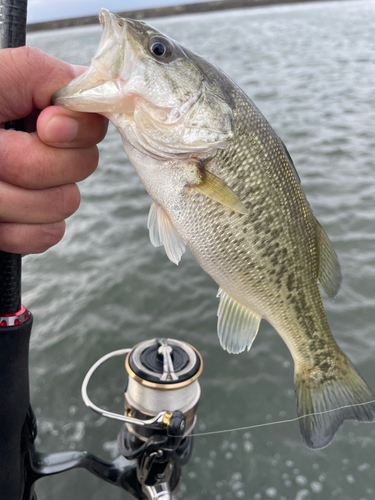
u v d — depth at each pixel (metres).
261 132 0.24
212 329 0.77
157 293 0.87
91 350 0.72
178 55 0.22
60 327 0.78
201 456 0.52
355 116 2.11
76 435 0.56
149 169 0.23
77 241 1.12
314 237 0.28
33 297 0.88
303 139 1.82
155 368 0.23
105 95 0.19
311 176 1.40
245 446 0.53
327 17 11.61
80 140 0.17
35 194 0.16
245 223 0.24
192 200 0.23
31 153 0.15
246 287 0.26
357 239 1.01
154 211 0.24
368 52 4.45
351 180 1.33
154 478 0.22
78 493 0.48
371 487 0.47
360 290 0.83
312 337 0.29
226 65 4.46
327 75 3.43
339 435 0.52
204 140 0.22
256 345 0.71
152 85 0.21
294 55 4.77
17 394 0.17
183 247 0.24
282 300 0.27
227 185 0.23
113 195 1.42
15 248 0.17
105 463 0.24
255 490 0.48
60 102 0.16
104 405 0.61
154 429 0.22
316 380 0.29
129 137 0.21
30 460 0.20
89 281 0.92
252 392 0.62
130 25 0.20
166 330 0.77
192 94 0.22
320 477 0.48
